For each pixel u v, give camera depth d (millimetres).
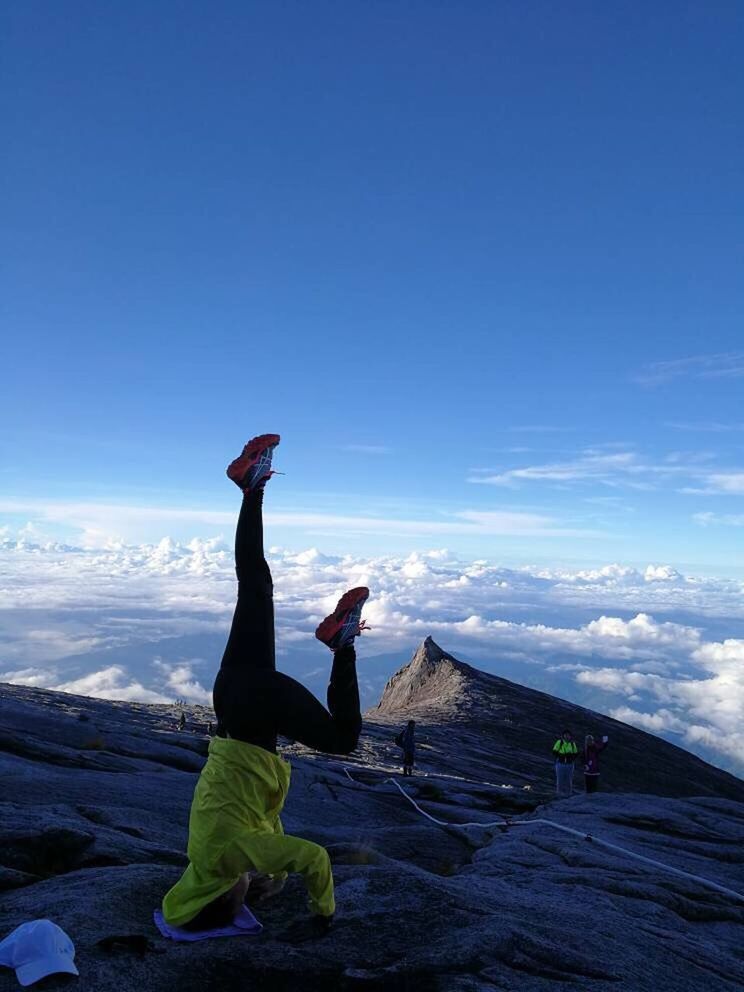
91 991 3818
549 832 13953
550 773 45219
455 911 5129
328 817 16125
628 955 5293
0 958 4035
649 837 15062
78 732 18875
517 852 11547
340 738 4035
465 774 37875
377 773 24672
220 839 4277
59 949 4031
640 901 8305
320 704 4203
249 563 4375
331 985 4156
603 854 11602
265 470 4367
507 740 54406
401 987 4152
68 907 4883
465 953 4500
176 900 4551
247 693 4180
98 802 11242
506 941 4746
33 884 5867
